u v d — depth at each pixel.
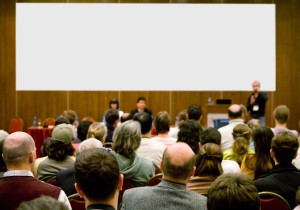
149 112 9.12
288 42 10.46
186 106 10.44
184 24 10.34
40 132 8.87
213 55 10.38
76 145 4.58
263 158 3.65
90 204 1.79
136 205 2.25
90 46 10.32
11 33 10.29
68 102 10.38
